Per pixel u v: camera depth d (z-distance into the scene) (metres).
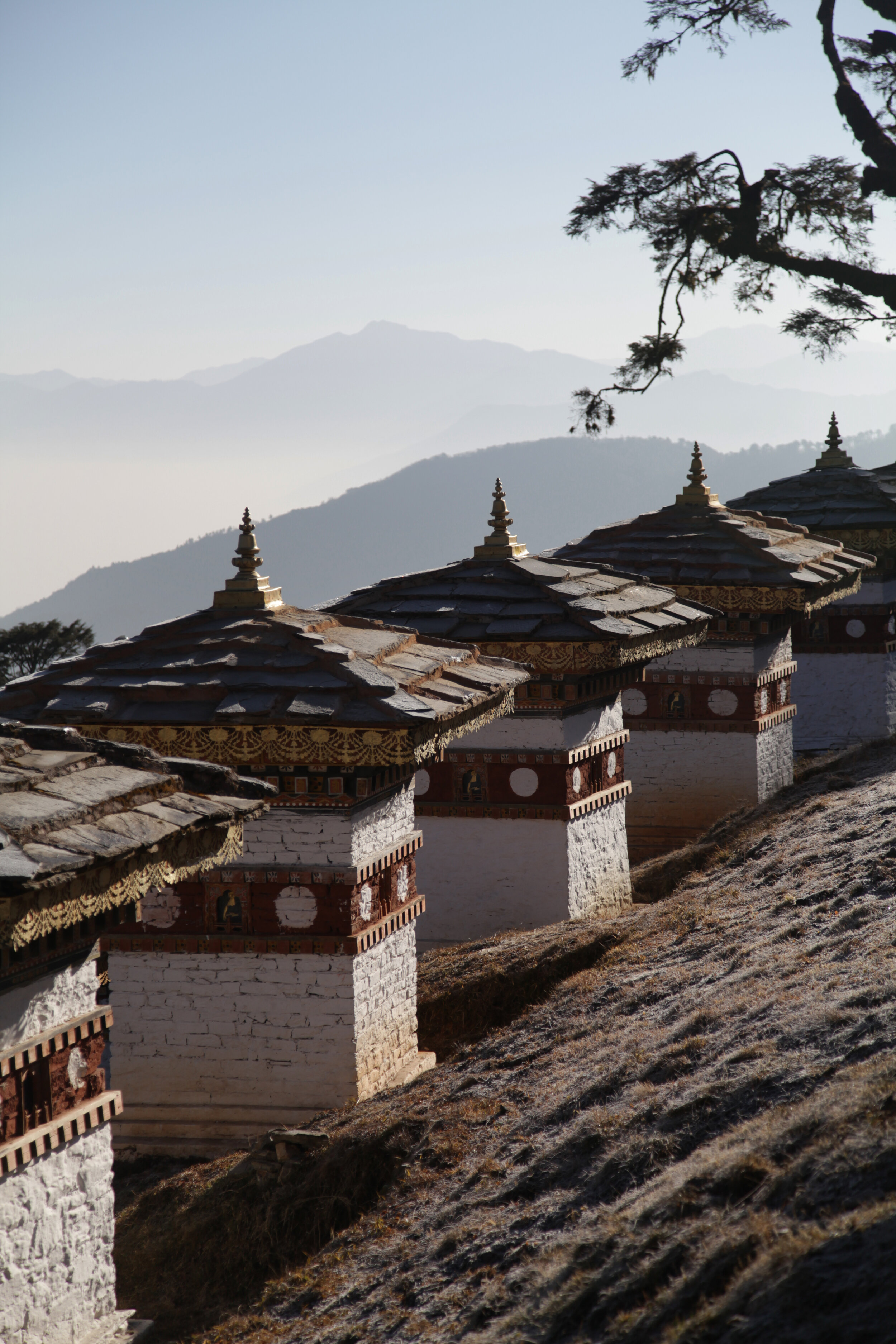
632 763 24.08
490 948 17.05
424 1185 10.44
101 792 8.33
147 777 8.84
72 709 12.79
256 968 13.20
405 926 14.12
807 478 31.06
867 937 11.64
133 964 13.42
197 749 12.68
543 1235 8.49
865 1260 6.08
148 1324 9.52
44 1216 8.56
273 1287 9.86
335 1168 11.09
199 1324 9.90
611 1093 10.38
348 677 12.73
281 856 13.09
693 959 13.70
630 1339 6.63
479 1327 7.61
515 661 17.53
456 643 15.72
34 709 13.23
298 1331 8.79
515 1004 15.36
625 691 24.11
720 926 14.59
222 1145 13.10
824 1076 8.71
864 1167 6.97
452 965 16.69
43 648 78.00
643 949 14.96
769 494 30.98
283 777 12.93
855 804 18.78
